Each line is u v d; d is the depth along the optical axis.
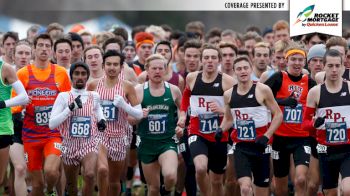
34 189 30.23
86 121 28.59
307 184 30.86
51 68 29.92
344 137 27.78
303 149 29.88
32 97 29.56
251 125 28.73
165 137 30.28
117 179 30.69
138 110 29.48
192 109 30.77
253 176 29.25
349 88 27.83
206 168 29.67
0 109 28.45
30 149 29.70
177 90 30.72
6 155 28.83
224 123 29.41
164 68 30.16
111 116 29.73
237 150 28.94
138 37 38.16
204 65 30.41
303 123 28.52
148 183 30.69
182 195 36.44
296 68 30.25
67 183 30.06
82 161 28.72
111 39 37.62
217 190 31.20
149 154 30.36
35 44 29.75
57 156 28.91
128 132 30.42
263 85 28.73
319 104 28.02
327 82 28.05
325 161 28.25
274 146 30.58
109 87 29.94
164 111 30.28
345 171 27.20
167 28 49.91
